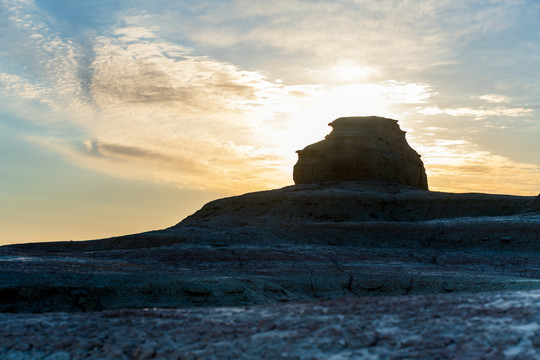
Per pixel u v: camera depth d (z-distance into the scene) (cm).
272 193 9412
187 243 5472
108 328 1677
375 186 9669
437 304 1623
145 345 1515
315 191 9219
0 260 3556
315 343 1410
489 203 8481
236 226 8375
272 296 3316
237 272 3869
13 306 2886
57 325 1731
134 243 7281
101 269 3516
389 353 1322
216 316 1714
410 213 8700
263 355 1384
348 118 10850
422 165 11006
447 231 6069
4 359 1523
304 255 4859
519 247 5388
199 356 1418
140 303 3008
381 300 1750
